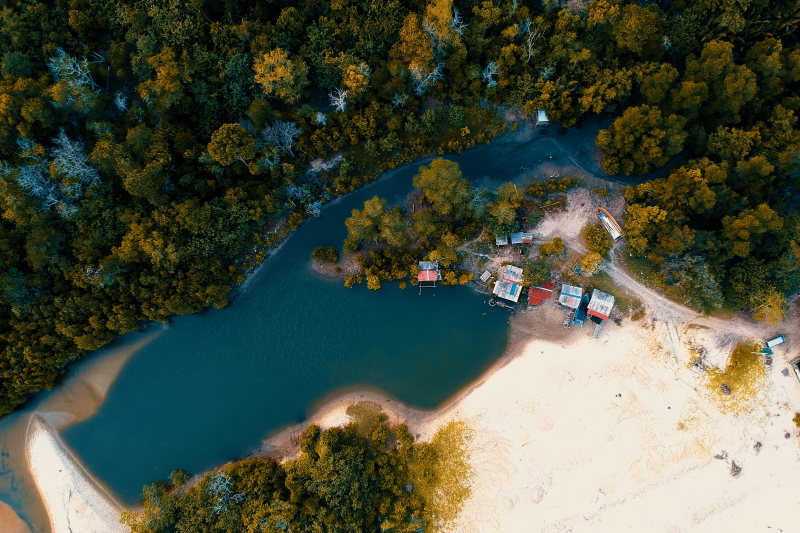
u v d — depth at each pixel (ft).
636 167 190.39
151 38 179.83
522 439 194.80
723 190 176.24
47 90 169.48
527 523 191.42
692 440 191.72
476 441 196.13
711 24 184.24
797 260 172.86
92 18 182.39
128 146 176.35
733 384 192.44
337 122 195.42
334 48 186.50
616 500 190.80
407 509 189.78
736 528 189.16
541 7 195.42
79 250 184.44
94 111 177.37
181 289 190.39
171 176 186.29
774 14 180.86
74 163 172.55
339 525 179.83
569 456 192.75
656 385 194.08
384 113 192.85
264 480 187.93
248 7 189.98
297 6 188.65
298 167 198.29
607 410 193.77
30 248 175.42
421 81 188.65
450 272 196.13
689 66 177.37
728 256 177.88
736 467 190.19
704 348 193.67
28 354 186.70
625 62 190.90
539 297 195.00
